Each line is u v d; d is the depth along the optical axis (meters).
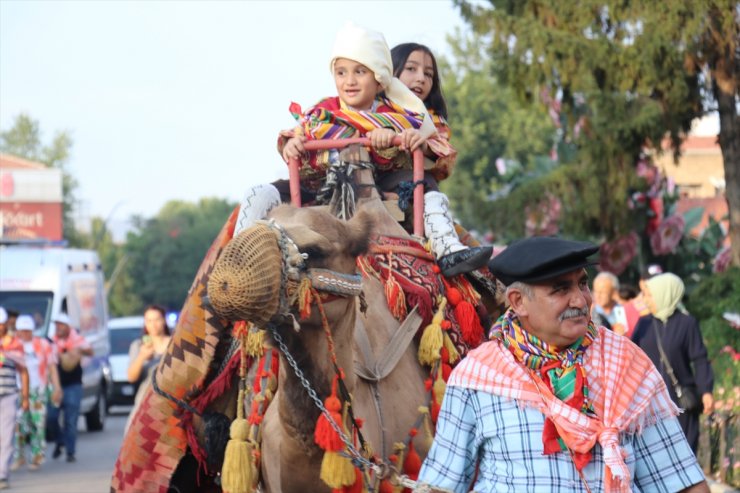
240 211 7.70
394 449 6.91
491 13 21.78
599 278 19.09
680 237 23.50
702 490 5.81
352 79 8.34
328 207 7.62
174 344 7.80
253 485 6.77
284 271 5.95
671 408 5.84
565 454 5.66
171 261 129.50
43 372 23.89
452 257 7.61
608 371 5.77
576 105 22.88
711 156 68.06
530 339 5.83
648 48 20.58
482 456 5.93
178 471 8.13
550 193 23.53
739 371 16.84
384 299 7.33
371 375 6.87
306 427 6.34
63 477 21.69
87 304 31.86
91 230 119.50
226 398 7.73
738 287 20.45
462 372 5.89
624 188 22.47
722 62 20.97
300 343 6.20
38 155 120.69
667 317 13.62
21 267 29.31
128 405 39.97
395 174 8.25
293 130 8.20
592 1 21.56
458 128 68.19
